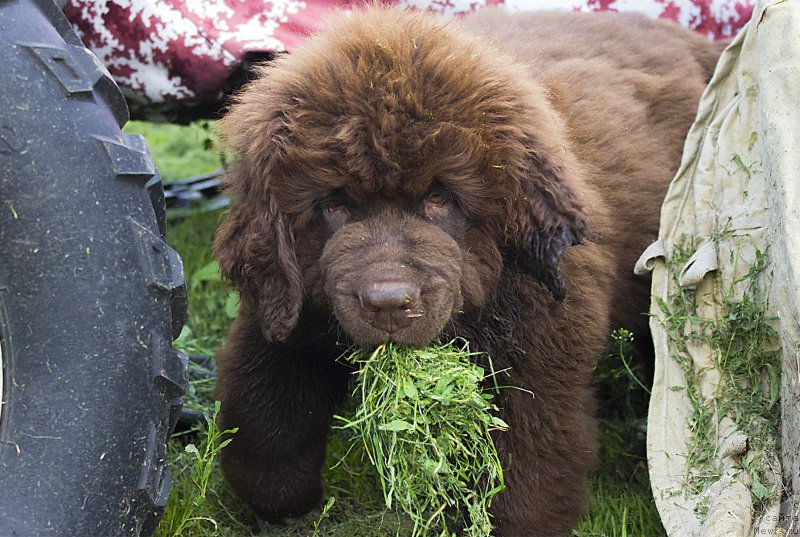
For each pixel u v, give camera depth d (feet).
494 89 3.23
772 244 3.17
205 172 6.92
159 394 2.92
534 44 4.06
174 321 3.00
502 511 3.41
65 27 2.95
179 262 2.97
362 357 3.31
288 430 3.62
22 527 2.78
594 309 3.49
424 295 3.06
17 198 2.79
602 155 3.80
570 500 3.45
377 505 3.80
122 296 2.85
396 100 3.09
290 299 3.22
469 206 3.18
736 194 3.54
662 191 3.98
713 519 3.15
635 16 4.50
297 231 3.22
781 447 3.23
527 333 3.38
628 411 4.40
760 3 3.26
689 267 3.53
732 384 3.44
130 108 4.26
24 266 2.80
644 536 3.63
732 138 3.57
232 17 4.03
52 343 2.82
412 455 3.16
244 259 3.27
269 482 3.67
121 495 2.87
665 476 3.45
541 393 3.41
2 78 2.78
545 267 3.26
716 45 4.57
